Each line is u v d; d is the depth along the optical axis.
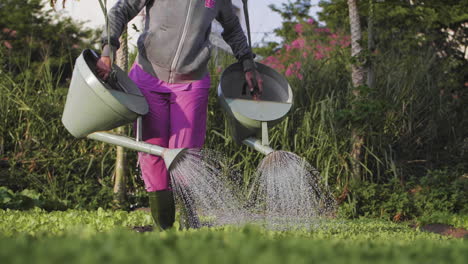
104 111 3.36
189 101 3.74
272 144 7.81
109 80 3.49
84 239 1.89
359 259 1.59
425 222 6.39
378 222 5.73
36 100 8.16
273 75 4.18
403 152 8.52
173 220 3.79
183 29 3.70
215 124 8.12
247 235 2.18
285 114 3.93
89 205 6.81
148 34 3.73
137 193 7.66
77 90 3.38
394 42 10.69
